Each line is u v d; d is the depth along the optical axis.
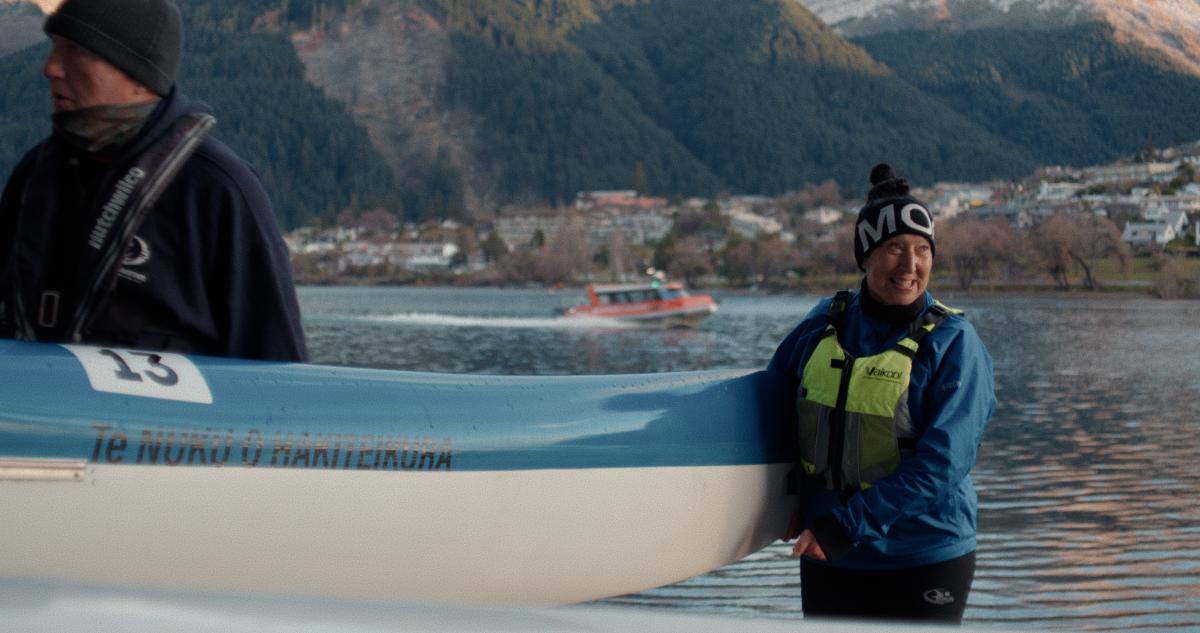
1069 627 5.16
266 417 2.29
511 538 2.74
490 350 32.81
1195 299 90.44
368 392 2.51
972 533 2.92
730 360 28.75
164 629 0.81
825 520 2.86
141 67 2.24
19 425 1.99
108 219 2.25
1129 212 128.50
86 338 2.28
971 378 2.83
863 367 2.90
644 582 3.08
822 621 1.01
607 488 2.90
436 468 2.56
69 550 2.05
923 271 2.90
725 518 3.19
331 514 2.38
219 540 2.23
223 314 2.37
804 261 126.44
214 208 2.31
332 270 192.00
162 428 2.13
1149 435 12.23
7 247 2.48
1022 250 101.69
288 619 0.85
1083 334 40.66
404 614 0.89
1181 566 6.13
